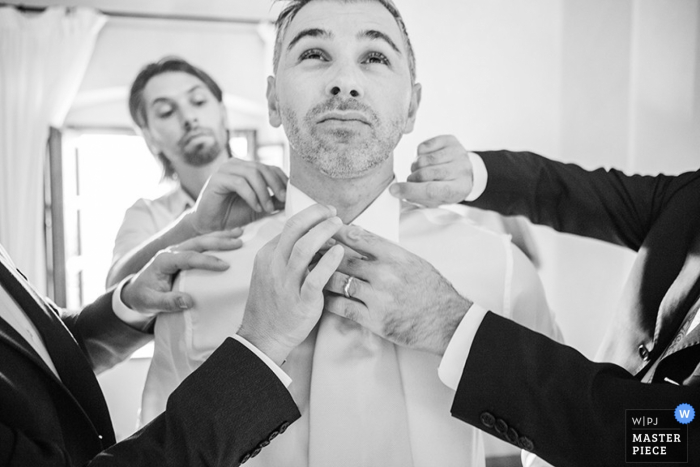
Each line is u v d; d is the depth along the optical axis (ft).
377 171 2.13
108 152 4.24
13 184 4.19
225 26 4.27
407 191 2.22
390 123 2.01
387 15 2.01
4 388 1.42
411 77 2.15
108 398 3.27
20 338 1.58
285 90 2.01
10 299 1.76
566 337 3.04
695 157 3.24
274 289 1.58
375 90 1.98
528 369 1.66
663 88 3.27
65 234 4.22
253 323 1.62
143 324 2.51
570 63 3.39
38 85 4.24
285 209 2.30
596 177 2.81
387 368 1.95
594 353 3.04
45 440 1.42
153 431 1.51
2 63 4.20
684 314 2.18
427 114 3.40
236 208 2.57
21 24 4.22
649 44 3.26
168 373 2.26
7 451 1.31
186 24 4.28
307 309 1.57
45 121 4.23
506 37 3.41
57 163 4.25
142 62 4.28
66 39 4.21
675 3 3.22
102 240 4.25
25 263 4.17
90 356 2.63
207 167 4.23
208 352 2.17
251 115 4.31
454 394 1.85
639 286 2.52
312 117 1.99
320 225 1.58
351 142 2.00
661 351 2.23
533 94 3.42
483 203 2.70
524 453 2.30
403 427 1.94
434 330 1.78
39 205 4.23
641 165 3.30
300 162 2.13
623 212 2.75
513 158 2.74
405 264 1.81
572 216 2.82
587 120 3.38
